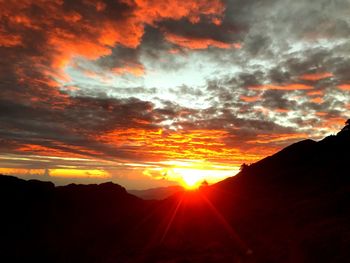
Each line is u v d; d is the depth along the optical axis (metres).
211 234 36.91
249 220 39.19
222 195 63.84
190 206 56.72
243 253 23.73
